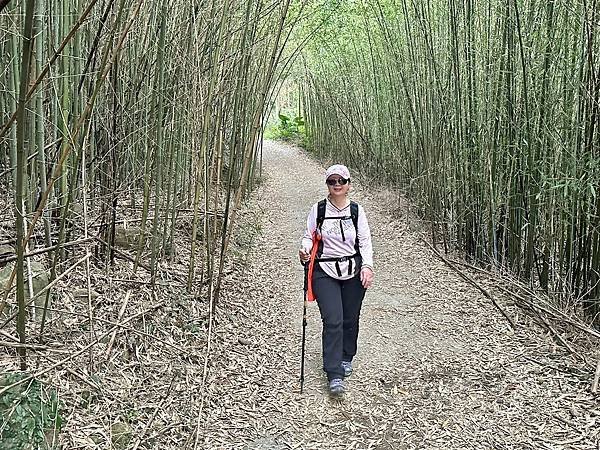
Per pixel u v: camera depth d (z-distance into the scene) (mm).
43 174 3004
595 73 3984
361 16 9781
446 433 3016
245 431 2957
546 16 4445
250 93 6617
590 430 2973
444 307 4816
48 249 2639
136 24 4016
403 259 6348
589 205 4012
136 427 2711
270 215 8617
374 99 10438
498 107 5242
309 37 9391
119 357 3137
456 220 6293
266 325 4375
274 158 16641
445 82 6324
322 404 3305
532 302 4512
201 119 4363
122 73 4070
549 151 4457
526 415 3150
